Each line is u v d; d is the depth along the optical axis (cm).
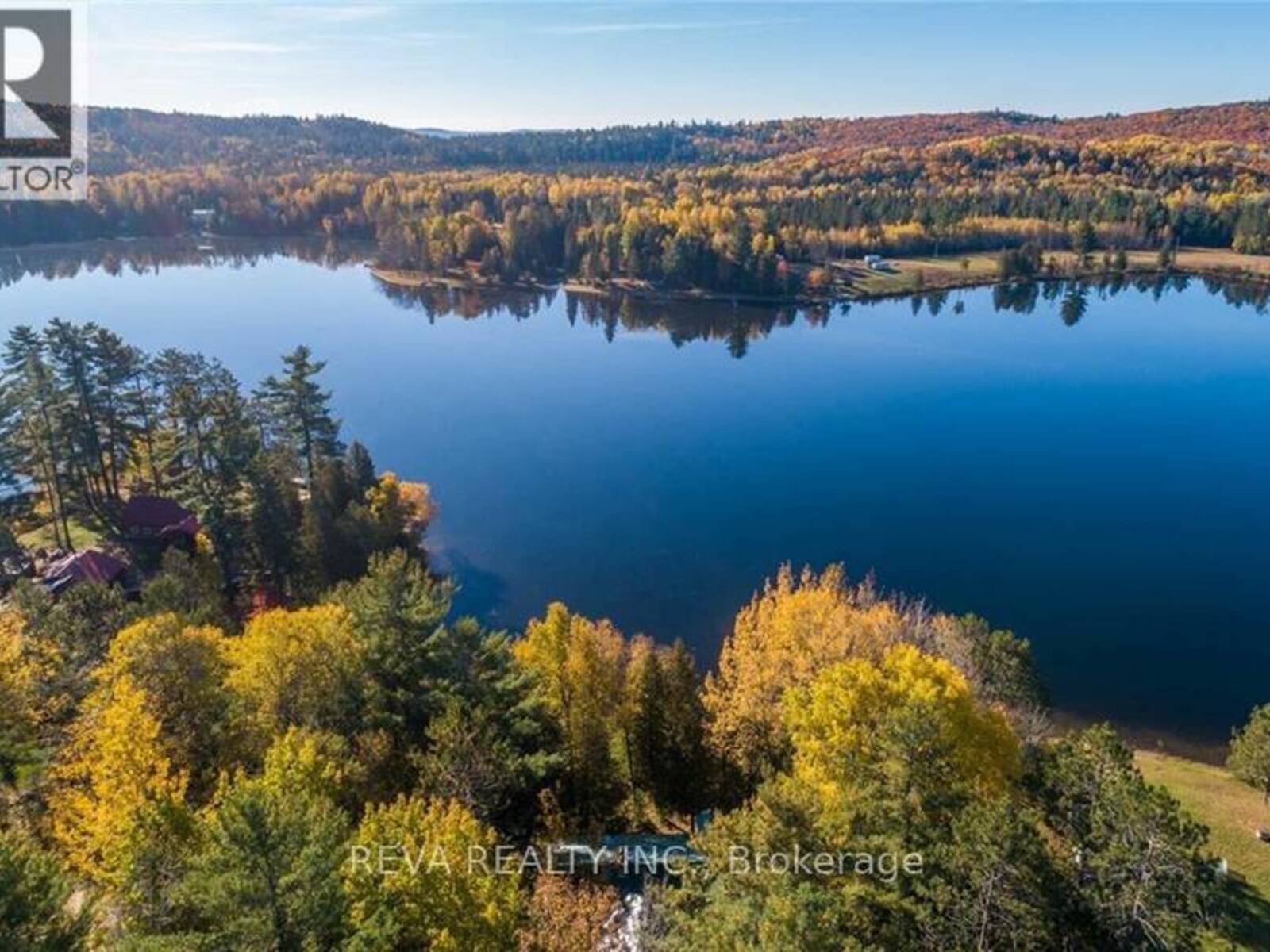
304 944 1953
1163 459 10538
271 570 7012
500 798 3572
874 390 13200
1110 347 15412
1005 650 4803
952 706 3412
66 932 2006
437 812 2848
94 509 7425
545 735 4088
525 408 12412
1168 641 6938
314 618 4250
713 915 2295
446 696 3834
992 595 7606
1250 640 6938
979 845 2444
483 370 14262
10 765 3297
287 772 2877
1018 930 2402
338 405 12344
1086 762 3131
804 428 11669
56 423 7038
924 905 2453
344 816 2609
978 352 15225
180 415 6962
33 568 6525
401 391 13075
